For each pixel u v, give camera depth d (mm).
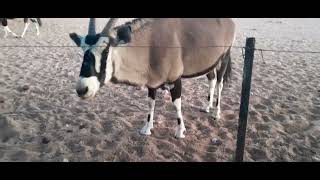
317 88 3314
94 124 2445
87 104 2824
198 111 2740
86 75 1797
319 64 4219
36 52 4609
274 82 3482
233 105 2865
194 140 2270
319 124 2484
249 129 2391
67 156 2039
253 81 3506
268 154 2094
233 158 2053
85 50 1835
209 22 2301
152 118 2357
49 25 7223
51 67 3922
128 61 2021
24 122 2453
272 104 2879
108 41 1839
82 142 2197
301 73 3822
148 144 2186
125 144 2193
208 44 2270
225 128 2443
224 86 3291
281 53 4750
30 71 3736
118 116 2598
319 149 2170
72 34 1871
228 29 2469
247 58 1582
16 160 1988
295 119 2566
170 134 2342
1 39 5652
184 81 3473
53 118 2537
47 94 3045
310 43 5637
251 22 8281
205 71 2381
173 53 2092
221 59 2510
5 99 2879
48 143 2178
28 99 2906
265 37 6148
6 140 2234
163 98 2963
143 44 2039
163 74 2123
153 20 2094
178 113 2271
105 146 2170
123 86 3254
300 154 2113
